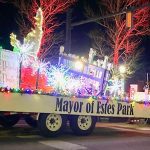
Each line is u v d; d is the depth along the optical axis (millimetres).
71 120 13961
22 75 13086
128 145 11891
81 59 14781
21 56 13078
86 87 14656
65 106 13570
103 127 18234
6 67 12742
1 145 11016
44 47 28438
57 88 13867
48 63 13797
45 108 13086
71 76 14398
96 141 12578
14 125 16781
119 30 28734
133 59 34688
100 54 30266
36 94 12938
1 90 12234
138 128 18297
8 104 12359
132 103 15523
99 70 15211
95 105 14359
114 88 15852
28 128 15773
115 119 16312
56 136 13406
